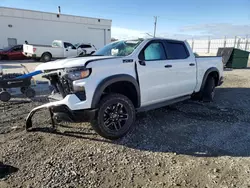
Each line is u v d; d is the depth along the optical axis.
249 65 17.22
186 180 2.49
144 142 3.45
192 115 4.70
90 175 2.59
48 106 3.34
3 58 19.08
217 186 2.38
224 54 15.16
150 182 2.46
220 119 4.45
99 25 29.97
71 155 3.04
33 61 18.41
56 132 3.81
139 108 3.92
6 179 2.51
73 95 3.11
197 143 3.41
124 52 3.89
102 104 3.28
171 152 3.14
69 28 27.38
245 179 2.49
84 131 3.84
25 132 3.82
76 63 3.17
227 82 9.07
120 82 3.56
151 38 4.15
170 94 4.44
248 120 4.41
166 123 4.23
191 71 4.87
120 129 3.51
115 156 3.02
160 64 4.08
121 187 2.38
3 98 5.57
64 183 2.44
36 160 2.91
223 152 3.13
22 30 24.28
